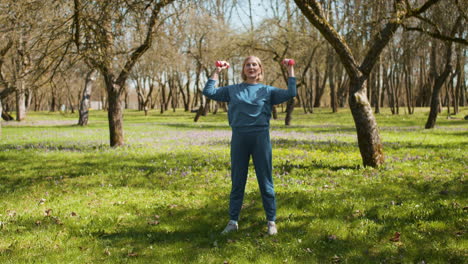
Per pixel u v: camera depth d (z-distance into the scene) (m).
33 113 59.28
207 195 7.05
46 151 14.18
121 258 4.17
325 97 79.38
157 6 13.43
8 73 16.67
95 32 11.42
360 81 9.41
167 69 52.78
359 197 6.51
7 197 7.10
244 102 4.72
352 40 12.27
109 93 15.59
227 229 4.97
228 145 15.69
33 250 4.43
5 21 12.09
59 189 7.78
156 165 10.62
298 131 24.20
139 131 25.80
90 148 15.16
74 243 4.68
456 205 5.76
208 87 4.94
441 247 4.22
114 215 5.87
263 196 4.88
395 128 26.19
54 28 11.65
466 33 21.81
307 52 32.84
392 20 9.21
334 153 12.33
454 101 40.38
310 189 7.24
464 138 16.72
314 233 4.83
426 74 54.34
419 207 5.74
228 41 30.97
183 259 4.12
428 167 9.25
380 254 4.13
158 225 5.36
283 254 4.19
